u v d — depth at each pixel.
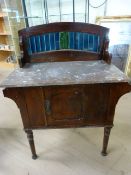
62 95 0.99
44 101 1.01
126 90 0.97
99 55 1.41
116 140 1.49
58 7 2.73
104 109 1.06
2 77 2.93
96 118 1.11
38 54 1.43
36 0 2.79
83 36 1.41
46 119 1.10
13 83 0.94
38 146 1.47
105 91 0.98
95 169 1.24
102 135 1.57
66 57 1.47
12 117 1.90
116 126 1.66
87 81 0.92
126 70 2.38
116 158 1.32
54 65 1.29
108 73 1.04
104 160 1.30
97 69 1.13
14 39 2.83
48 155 1.37
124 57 2.43
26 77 1.03
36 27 1.37
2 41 3.40
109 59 1.28
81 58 1.46
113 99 1.01
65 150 1.42
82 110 1.06
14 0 2.71
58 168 1.26
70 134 1.60
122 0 2.28
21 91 0.96
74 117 1.09
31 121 1.10
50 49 1.45
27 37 1.37
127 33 2.30
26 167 1.28
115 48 2.41
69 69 1.16
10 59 3.42
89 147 1.44
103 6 2.44
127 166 1.25
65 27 1.39
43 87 0.94
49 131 1.65
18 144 1.51
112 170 1.22
